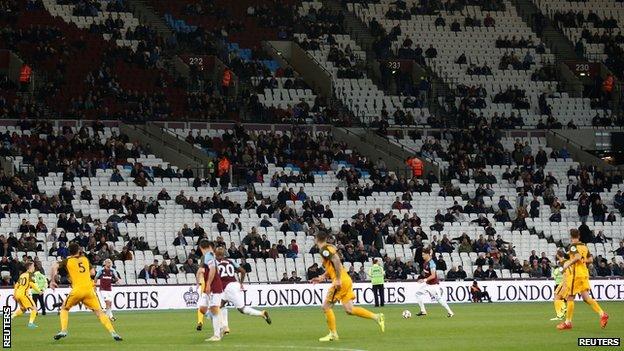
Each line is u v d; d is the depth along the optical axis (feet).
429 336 226.99
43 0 563.89
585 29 630.74
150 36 554.46
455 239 442.09
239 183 469.57
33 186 426.51
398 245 432.66
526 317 298.56
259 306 370.53
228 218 437.17
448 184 490.08
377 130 526.57
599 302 388.78
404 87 574.15
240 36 590.55
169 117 506.07
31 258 354.95
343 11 626.23
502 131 547.49
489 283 395.96
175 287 363.56
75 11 563.07
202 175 471.62
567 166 526.98
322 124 527.81
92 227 409.28
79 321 295.48
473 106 567.59
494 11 647.56
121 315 328.90
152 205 427.33
